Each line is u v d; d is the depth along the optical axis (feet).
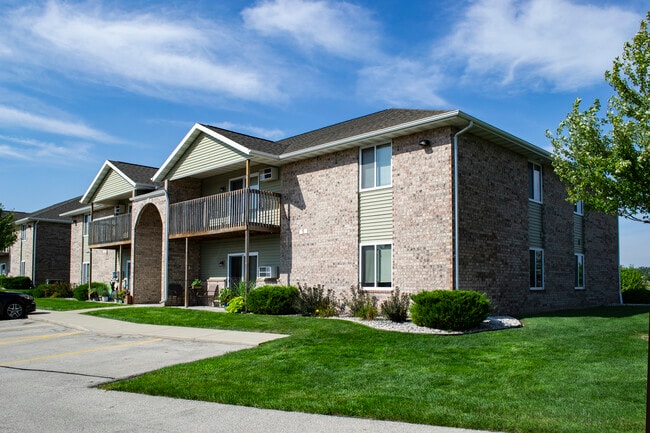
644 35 39.22
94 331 48.34
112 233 90.94
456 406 21.44
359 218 56.70
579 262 71.77
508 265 55.62
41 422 20.74
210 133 69.21
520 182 59.31
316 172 61.72
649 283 105.91
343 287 57.21
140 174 91.97
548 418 19.60
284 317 51.65
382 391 24.27
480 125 49.73
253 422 20.39
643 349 32.37
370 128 57.06
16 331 50.42
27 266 135.33
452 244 48.37
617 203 40.93
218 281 74.84
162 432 19.31
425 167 51.24
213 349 37.22
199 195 79.71
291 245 63.57
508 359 30.32
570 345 34.14
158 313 59.57
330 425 19.80
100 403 23.75
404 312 47.80
